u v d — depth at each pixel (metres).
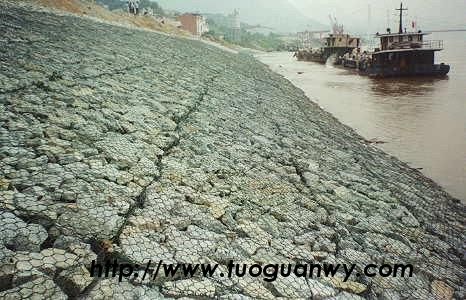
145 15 72.44
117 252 4.27
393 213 8.91
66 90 9.67
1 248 3.78
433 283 6.27
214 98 15.97
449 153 15.77
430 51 48.50
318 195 8.38
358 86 40.84
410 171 13.59
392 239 7.41
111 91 11.05
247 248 5.25
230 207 6.25
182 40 54.97
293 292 4.66
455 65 62.66
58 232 4.25
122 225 4.75
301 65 83.88
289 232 6.15
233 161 8.77
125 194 5.50
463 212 10.56
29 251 3.86
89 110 8.66
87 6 46.47
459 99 29.36
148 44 29.14
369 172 12.05
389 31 54.22
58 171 5.52
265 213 6.55
